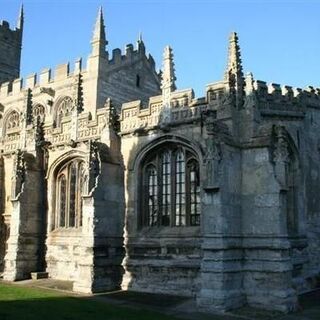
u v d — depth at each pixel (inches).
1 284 1135.0
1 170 1471.5
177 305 903.1
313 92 1234.0
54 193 1330.0
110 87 1909.4
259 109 1051.3
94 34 1907.0
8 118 2181.3
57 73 2023.9
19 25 2635.3
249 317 800.3
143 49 2121.1
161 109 1114.7
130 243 1120.8
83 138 1263.5
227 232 886.4
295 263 1072.8
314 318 794.2
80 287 1055.0
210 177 895.1
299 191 1139.9
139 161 1145.4
